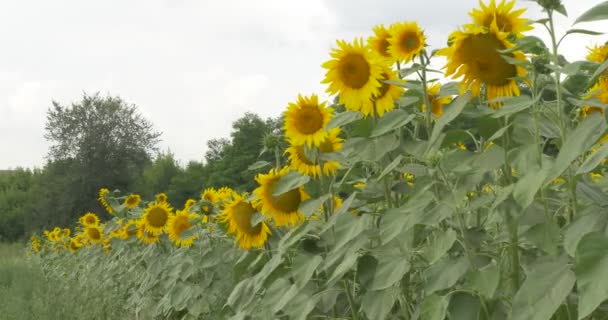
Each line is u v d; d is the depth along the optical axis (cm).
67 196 4875
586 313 160
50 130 5197
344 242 290
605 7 187
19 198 5541
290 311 337
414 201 251
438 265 249
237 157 4434
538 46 218
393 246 291
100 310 780
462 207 254
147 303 726
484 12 249
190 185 5338
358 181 347
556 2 209
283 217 383
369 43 334
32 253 1966
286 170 379
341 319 335
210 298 574
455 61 239
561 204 222
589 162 177
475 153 240
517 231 242
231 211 425
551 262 198
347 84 313
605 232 182
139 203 924
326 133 335
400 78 315
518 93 239
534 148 218
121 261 880
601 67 192
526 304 191
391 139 293
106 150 5103
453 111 240
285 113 343
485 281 224
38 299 880
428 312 239
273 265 366
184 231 614
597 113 183
